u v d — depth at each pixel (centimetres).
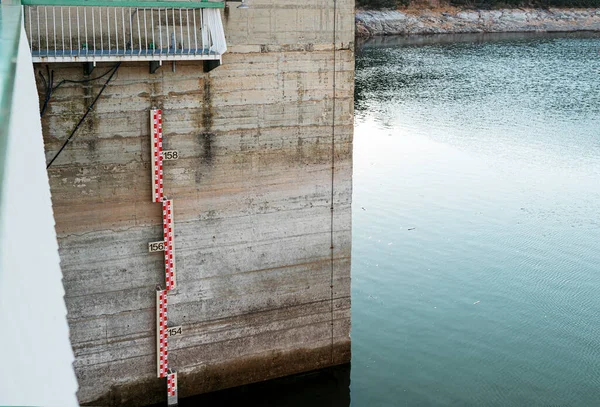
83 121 1419
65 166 1423
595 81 5947
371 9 10394
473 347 1919
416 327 2000
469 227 2658
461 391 1747
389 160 3481
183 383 1608
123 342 1534
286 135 1594
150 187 1492
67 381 224
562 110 4744
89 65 1376
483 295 2175
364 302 2116
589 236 2605
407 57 7388
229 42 1510
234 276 1608
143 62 1440
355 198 2930
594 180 3231
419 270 2316
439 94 5241
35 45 1366
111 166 1455
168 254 1520
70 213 1444
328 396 1708
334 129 1633
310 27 1571
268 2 1525
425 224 2672
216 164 1542
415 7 10669
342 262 1706
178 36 1497
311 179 1636
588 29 10988
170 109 1480
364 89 5397
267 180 1595
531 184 3162
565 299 2167
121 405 1558
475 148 3738
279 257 1642
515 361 1872
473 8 10925
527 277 2289
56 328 241
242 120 1548
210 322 1605
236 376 1656
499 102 4978
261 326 1656
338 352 1752
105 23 1424
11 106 264
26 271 203
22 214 235
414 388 1750
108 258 1487
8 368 149
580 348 1931
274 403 1691
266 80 1554
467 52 7881
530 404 1717
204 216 1555
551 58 7425
